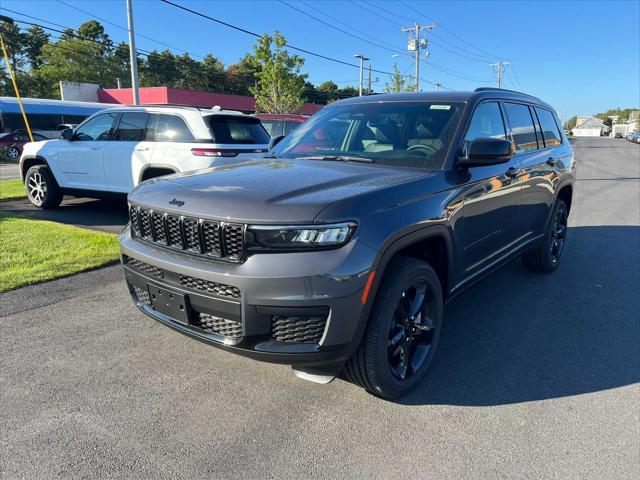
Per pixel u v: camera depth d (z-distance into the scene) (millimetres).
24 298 4254
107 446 2373
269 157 3740
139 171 7172
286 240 2264
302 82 30359
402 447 2418
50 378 2984
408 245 2621
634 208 10125
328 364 2428
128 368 3131
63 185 8102
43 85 59594
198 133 6828
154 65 72250
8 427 2498
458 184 3115
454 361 3326
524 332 3807
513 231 4133
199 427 2543
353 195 2463
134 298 3078
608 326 3939
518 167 4016
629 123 127188
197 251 2510
